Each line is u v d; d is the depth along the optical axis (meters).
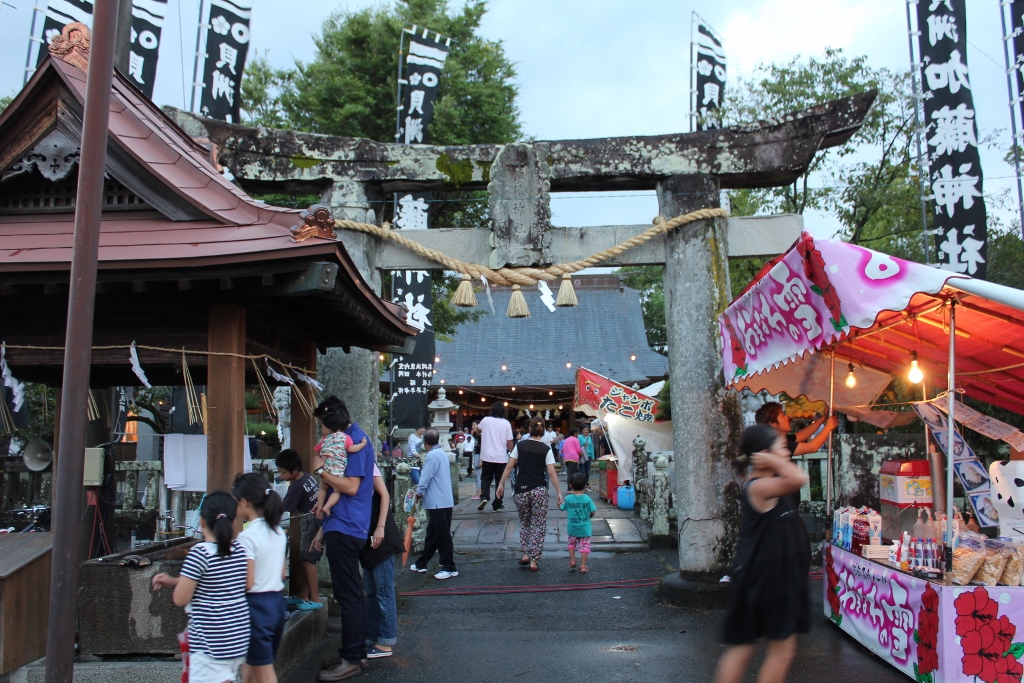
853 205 15.34
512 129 19.11
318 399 6.86
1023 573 4.59
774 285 5.36
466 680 5.11
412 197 11.94
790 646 3.92
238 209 4.95
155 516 9.72
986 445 8.54
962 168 9.03
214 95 9.78
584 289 34.91
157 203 4.90
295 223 4.62
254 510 4.09
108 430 6.55
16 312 4.91
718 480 7.02
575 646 5.88
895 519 6.46
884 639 5.19
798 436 6.92
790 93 15.38
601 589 7.84
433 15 18.73
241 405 4.82
